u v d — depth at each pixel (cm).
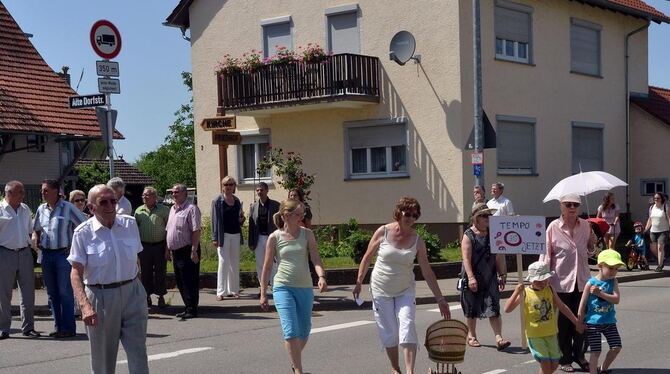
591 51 2425
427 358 930
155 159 5466
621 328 1103
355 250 1686
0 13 2569
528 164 2172
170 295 1453
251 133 2342
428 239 1742
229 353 966
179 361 922
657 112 2520
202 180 2466
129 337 680
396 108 2069
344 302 1349
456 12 1955
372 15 2106
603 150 2458
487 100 2030
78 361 934
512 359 905
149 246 1261
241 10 2366
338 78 2053
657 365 868
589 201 2433
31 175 2469
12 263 1091
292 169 2095
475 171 1612
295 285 805
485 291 957
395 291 773
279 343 1030
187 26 2511
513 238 906
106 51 1258
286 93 2128
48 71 2552
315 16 2212
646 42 2648
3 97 2334
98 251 668
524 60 2169
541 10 2211
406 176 2055
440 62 1988
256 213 1348
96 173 3125
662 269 1875
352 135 2158
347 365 888
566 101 2302
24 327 1104
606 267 782
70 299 1099
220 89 2242
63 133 2378
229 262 1384
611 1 2394
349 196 2161
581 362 857
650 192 2545
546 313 749
